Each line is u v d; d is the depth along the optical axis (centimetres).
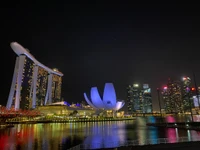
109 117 15150
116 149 1955
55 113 15000
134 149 1972
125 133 4525
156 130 4756
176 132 3991
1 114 10956
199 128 4097
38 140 3541
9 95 17038
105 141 3294
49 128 6875
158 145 2052
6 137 4038
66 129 6284
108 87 15812
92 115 16200
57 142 3297
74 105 18550
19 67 17925
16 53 18388
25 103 19688
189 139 2511
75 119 13462
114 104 15875
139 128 5784
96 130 5712
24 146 2911
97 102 16025
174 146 2038
